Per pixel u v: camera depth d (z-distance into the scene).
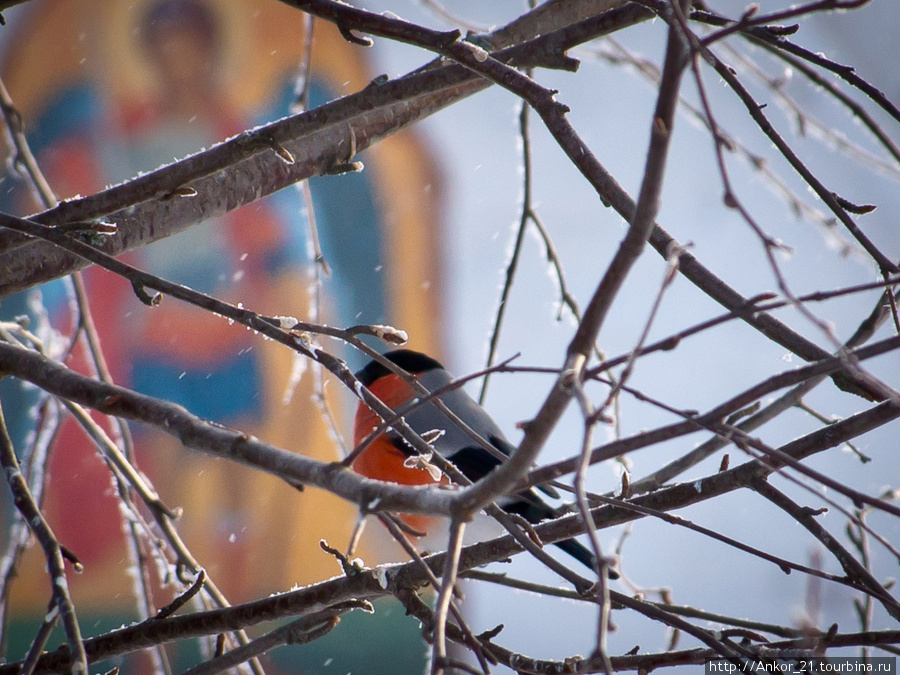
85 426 4.47
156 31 12.86
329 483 2.54
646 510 3.10
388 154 13.80
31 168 5.05
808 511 3.38
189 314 11.89
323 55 13.34
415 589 3.62
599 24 3.70
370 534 11.61
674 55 2.02
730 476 3.53
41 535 3.03
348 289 13.02
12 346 3.20
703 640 2.92
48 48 12.82
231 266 12.27
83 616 10.84
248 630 10.93
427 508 2.37
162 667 4.41
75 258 4.27
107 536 11.11
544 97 3.49
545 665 3.42
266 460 2.66
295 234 12.67
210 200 4.55
